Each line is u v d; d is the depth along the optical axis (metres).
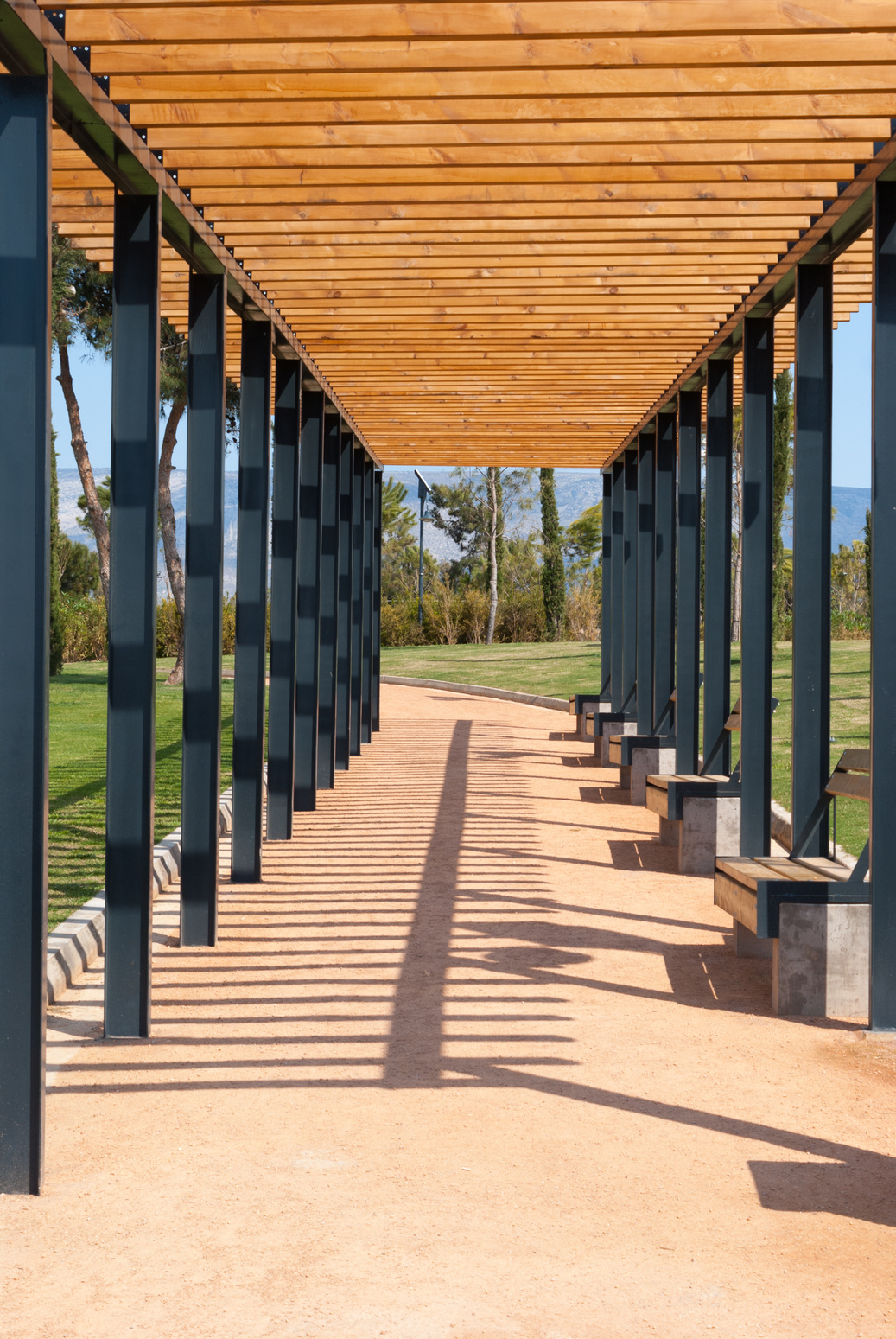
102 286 18.16
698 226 5.38
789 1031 4.38
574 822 8.95
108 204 5.68
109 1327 2.40
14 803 3.21
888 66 3.92
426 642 36.06
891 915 4.41
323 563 10.47
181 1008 4.64
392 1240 2.78
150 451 4.49
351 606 11.77
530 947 5.54
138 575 4.47
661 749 9.71
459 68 3.84
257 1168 3.19
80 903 5.83
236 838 6.90
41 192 3.27
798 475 5.51
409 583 56.88
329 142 4.41
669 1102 3.68
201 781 5.62
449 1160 3.24
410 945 5.56
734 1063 4.03
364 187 5.12
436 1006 4.66
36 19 3.21
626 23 3.66
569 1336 2.36
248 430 6.90
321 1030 4.38
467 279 6.43
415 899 6.50
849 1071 3.96
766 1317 2.45
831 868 5.06
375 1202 2.98
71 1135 3.42
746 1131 3.46
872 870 4.44
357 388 9.66
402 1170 3.18
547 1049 4.16
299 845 8.00
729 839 7.16
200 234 5.28
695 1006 4.67
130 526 4.49
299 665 9.37
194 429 5.77
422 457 14.15
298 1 3.56
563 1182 3.10
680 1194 3.04
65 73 3.52
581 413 10.56
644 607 11.13
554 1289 2.55
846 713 13.25
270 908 6.31
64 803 9.03
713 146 4.54
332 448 10.48
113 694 4.44
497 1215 2.91
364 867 7.33
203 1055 4.12
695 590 8.74
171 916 6.13
